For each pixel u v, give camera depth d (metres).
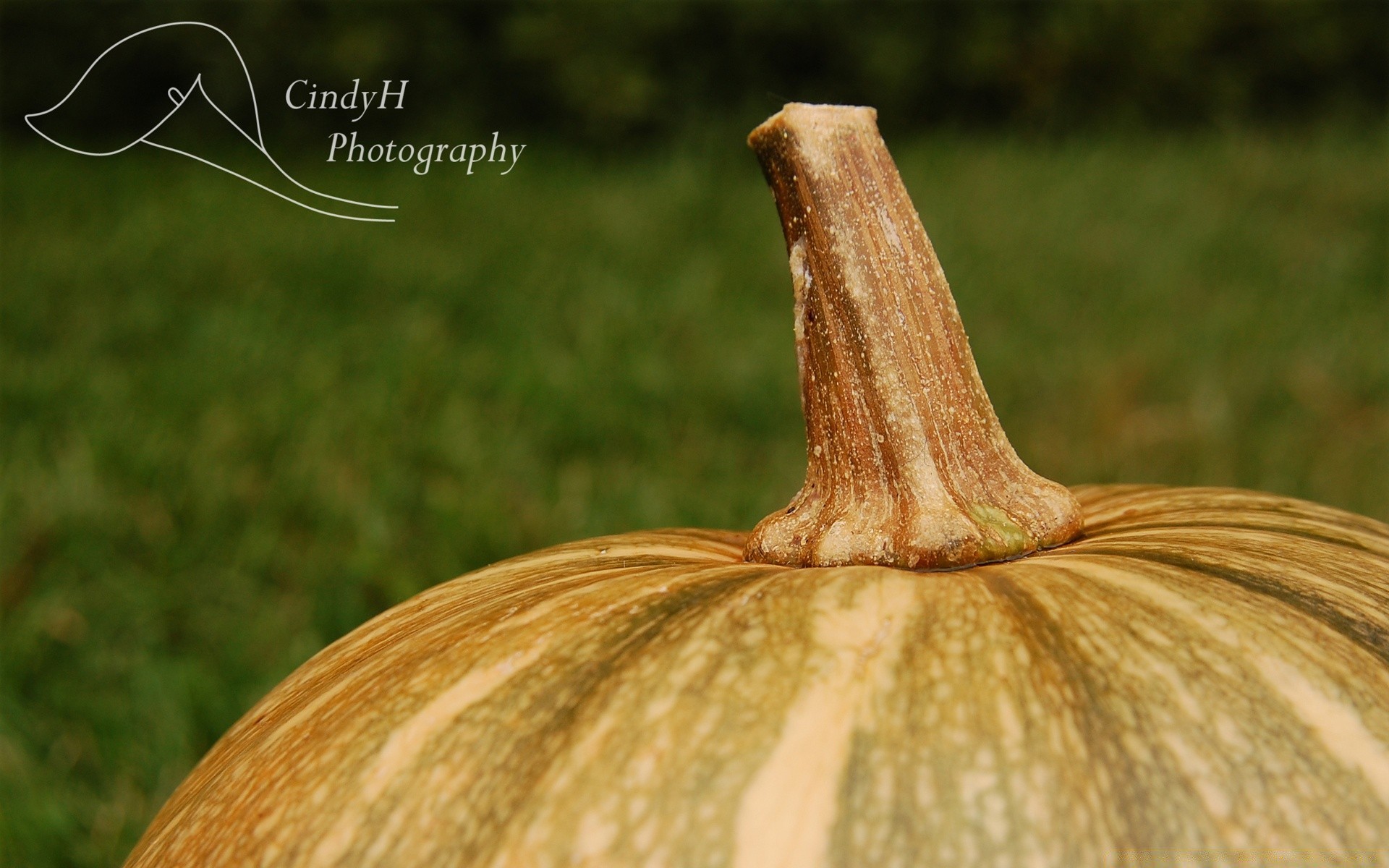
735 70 9.54
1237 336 4.37
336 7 8.27
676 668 0.81
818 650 0.81
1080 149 8.12
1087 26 10.14
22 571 2.56
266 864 0.82
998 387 3.93
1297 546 1.00
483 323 4.61
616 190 6.90
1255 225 6.07
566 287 5.02
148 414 3.35
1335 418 3.74
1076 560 0.96
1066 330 4.50
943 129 9.91
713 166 7.77
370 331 4.35
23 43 8.36
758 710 0.77
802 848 0.71
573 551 1.21
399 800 0.81
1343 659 0.82
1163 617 0.84
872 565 1.00
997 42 10.09
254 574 2.65
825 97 9.85
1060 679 0.78
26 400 3.43
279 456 3.14
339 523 2.86
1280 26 10.51
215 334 4.16
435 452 3.26
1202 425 3.60
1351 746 0.77
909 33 9.98
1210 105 10.54
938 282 1.10
